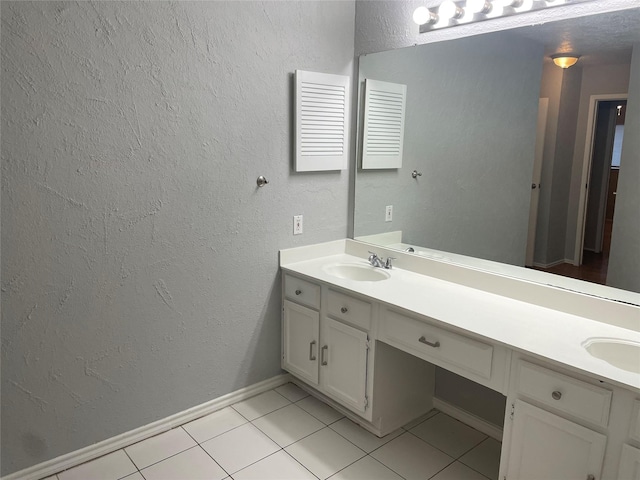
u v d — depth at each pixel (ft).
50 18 6.03
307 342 8.73
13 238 6.19
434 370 8.66
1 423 6.48
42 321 6.58
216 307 8.32
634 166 5.91
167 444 7.69
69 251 6.64
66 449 7.07
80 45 6.29
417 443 7.81
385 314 7.23
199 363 8.30
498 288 7.36
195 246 7.86
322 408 8.80
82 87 6.39
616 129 6.05
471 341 6.11
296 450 7.58
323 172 9.25
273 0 7.99
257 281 8.79
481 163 7.45
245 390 9.05
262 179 8.40
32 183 6.22
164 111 7.14
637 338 5.77
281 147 8.56
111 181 6.84
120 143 6.83
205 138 7.63
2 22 5.73
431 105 8.02
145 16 6.75
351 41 9.15
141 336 7.53
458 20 7.48
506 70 7.00
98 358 7.16
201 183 7.72
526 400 5.63
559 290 6.66
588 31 6.17
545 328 6.07
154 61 6.93
